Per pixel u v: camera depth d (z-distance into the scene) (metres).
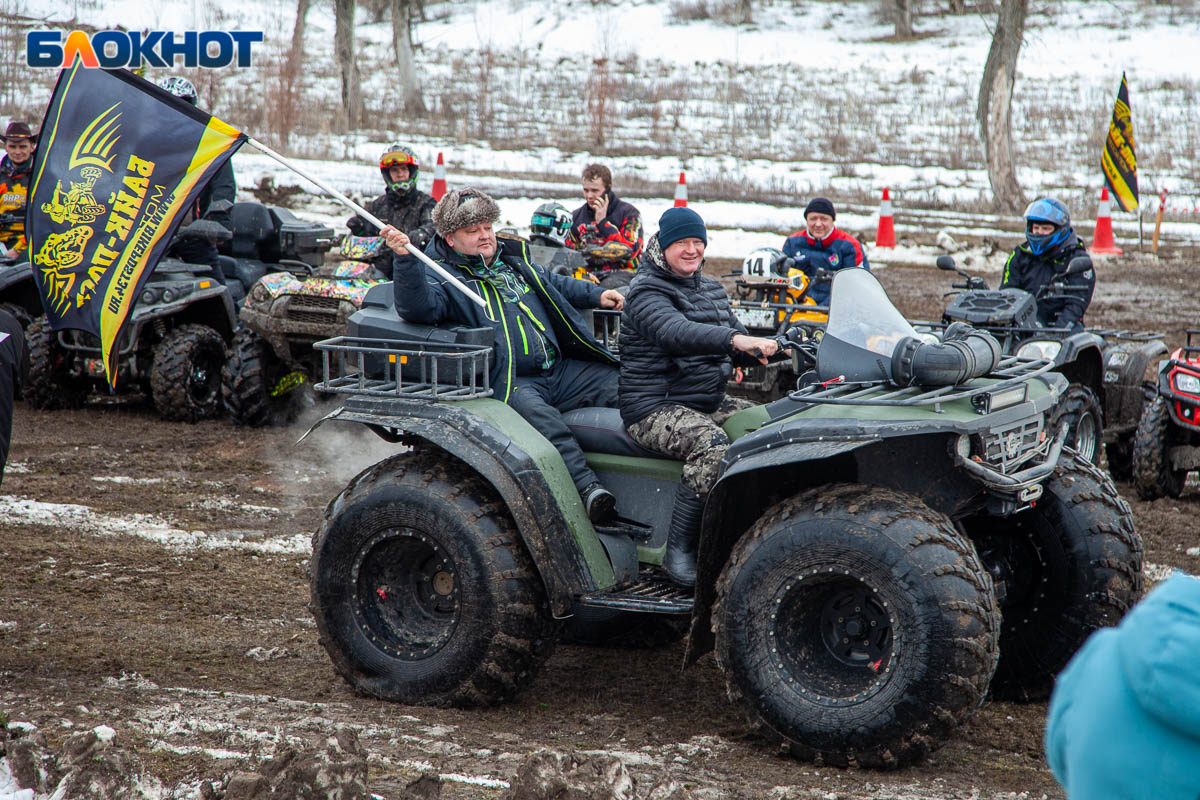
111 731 9.19
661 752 9.52
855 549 8.88
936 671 8.65
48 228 11.31
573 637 12.53
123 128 11.16
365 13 107.88
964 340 9.40
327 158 58.38
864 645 9.30
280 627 12.77
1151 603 4.14
